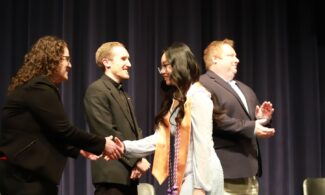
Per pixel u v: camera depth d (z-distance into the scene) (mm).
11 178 2150
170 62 2229
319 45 4645
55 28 3863
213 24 4324
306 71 4570
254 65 4445
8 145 2148
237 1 4434
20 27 3840
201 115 2119
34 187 2137
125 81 3984
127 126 2820
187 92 2197
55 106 2184
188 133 2137
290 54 4594
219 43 3090
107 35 3990
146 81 4035
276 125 4426
